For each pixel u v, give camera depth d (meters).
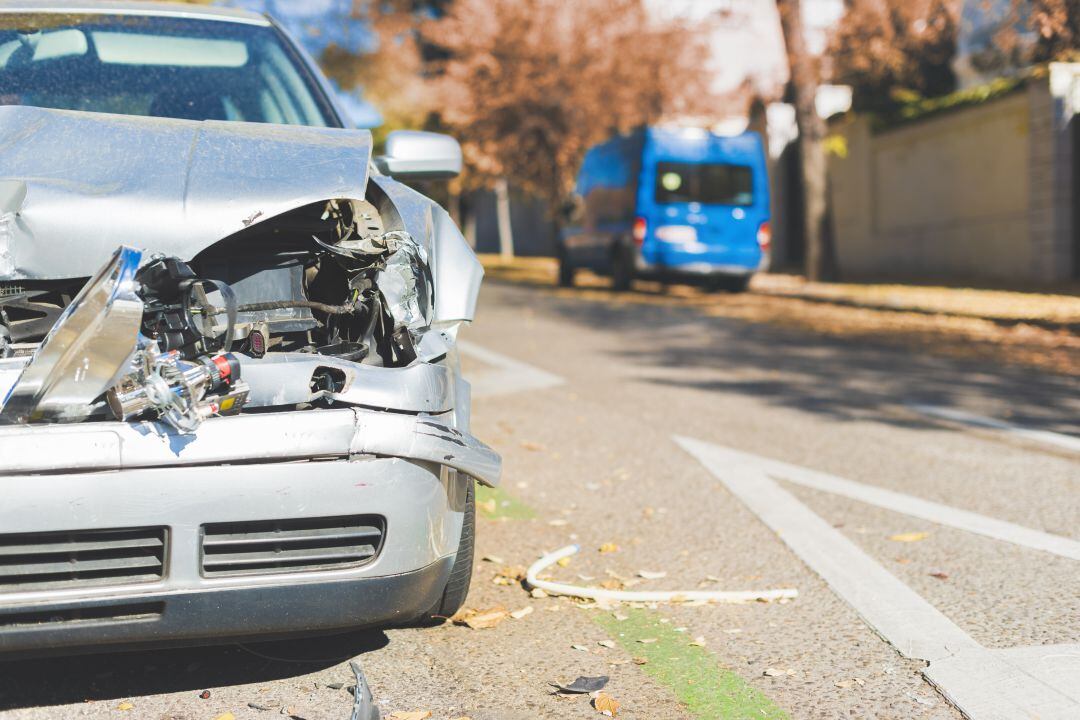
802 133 18.55
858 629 3.62
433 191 28.28
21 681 3.09
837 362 10.34
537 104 24.55
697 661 3.35
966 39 19.98
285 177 3.13
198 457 2.62
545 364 10.12
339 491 2.75
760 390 8.72
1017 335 11.98
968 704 3.01
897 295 15.95
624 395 8.46
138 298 2.54
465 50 24.94
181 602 2.67
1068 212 16.44
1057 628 3.59
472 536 3.47
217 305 2.82
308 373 2.82
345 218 3.31
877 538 4.70
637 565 4.36
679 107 26.09
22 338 2.85
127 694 3.02
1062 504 5.22
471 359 10.40
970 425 7.25
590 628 3.63
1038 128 16.58
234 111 4.13
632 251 17.31
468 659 3.34
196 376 2.60
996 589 4.01
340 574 2.81
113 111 4.01
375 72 28.33
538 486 5.64
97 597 2.62
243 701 2.99
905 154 20.22
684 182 17.23
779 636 3.56
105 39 4.31
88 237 2.87
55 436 2.54
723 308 15.60
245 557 2.73
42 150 3.11
